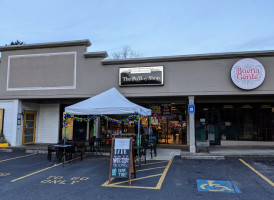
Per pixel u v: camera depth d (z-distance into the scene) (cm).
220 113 1393
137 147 789
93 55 1198
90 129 1455
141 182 628
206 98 1362
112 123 1449
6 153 1143
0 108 1330
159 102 1391
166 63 1128
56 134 1455
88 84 1200
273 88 1020
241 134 1360
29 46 1269
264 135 1337
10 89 1295
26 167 822
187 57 1095
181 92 1101
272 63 1030
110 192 548
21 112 1335
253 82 1020
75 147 966
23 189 572
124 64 1168
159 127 1427
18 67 1296
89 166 835
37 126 1482
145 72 1130
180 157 1002
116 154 632
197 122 1405
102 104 909
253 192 543
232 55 1056
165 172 735
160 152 1121
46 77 1252
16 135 1303
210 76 1083
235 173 715
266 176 678
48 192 549
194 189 566
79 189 571
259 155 994
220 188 573
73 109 902
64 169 789
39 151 1158
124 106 870
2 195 528
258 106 1355
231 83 1062
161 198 507
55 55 1252
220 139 1376
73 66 1226
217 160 929
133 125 1421
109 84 1177
